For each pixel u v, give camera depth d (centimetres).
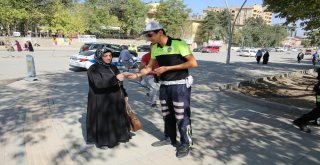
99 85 426
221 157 444
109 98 447
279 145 495
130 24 5834
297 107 721
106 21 5291
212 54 4894
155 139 511
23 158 426
